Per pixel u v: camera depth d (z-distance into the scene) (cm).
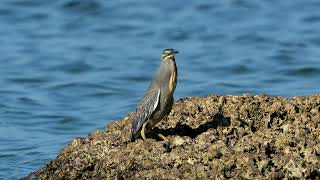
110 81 2762
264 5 3859
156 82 1426
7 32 3472
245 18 3669
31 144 1973
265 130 1363
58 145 1961
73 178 1368
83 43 3312
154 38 3388
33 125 2192
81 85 2700
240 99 1499
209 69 2916
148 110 1412
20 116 2289
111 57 3106
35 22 3628
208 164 1265
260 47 3238
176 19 3675
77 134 2092
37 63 3009
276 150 1297
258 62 3003
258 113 1455
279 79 2769
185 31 3478
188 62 3031
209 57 3092
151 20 3662
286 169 1241
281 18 3666
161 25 3578
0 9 3781
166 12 3781
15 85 2708
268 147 1297
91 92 2619
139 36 3419
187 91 2575
